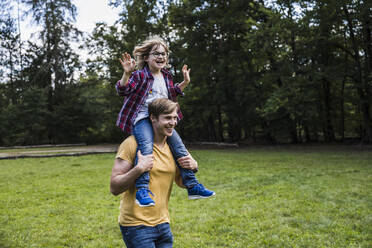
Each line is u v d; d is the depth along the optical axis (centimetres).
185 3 2586
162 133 239
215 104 2761
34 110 3306
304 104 2122
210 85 2811
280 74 2284
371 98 2203
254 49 2239
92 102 3581
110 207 698
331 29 2147
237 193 799
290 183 900
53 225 574
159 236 233
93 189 893
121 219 234
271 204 682
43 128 3309
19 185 965
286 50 2255
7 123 3269
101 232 536
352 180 919
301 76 2144
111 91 3000
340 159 1434
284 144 2683
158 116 234
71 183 990
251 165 1311
